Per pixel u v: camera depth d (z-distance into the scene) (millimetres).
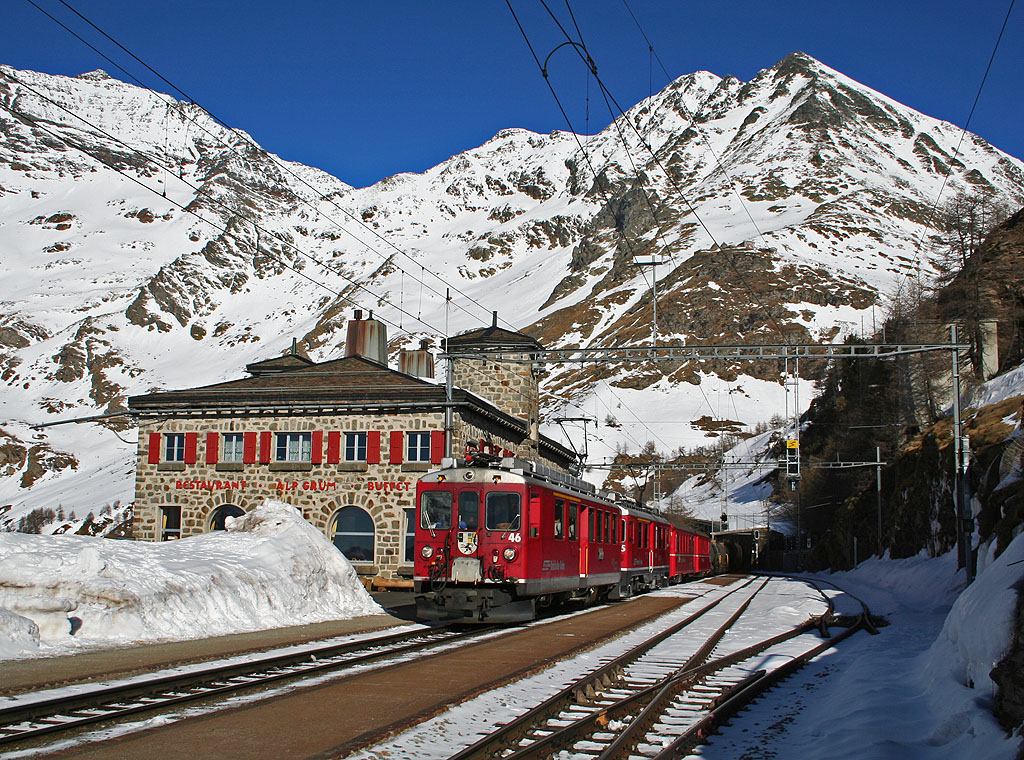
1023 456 32219
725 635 20984
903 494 50875
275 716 10297
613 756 8938
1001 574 11898
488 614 22031
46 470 184250
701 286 196250
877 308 183750
